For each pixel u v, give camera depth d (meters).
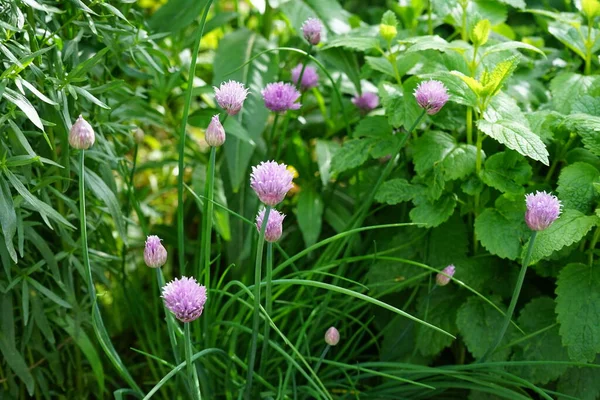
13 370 0.92
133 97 0.93
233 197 1.07
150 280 1.13
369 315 1.00
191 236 1.21
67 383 0.98
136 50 0.91
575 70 1.07
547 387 0.94
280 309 0.91
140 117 0.99
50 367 0.94
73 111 0.88
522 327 0.91
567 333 0.86
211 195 0.84
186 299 0.73
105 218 1.02
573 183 0.87
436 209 0.91
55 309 0.92
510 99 0.90
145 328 0.98
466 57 0.95
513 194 0.89
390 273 0.96
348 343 0.92
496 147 0.98
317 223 1.03
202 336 0.89
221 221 1.05
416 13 1.12
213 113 1.04
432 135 0.92
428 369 0.86
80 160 0.77
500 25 1.11
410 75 1.04
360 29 1.08
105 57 0.95
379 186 0.92
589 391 0.89
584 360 0.85
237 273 1.04
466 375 0.88
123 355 1.08
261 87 1.07
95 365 0.92
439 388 0.91
